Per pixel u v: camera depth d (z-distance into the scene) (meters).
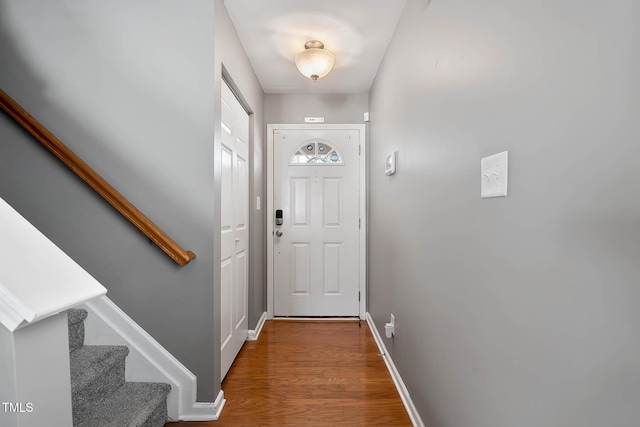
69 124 1.65
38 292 0.57
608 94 0.55
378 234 2.67
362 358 2.36
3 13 1.66
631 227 0.52
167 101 1.66
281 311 3.21
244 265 2.58
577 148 0.62
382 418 1.68
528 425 0.77
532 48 0.75
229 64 1.97
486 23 0.95
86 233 1.64
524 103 0.78
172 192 1.66
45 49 1.66
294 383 2.01
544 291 0.71
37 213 1.64
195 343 1.66
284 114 3.19
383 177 2.48
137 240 1.65
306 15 1.98
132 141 1.66
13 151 1.64
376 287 2.75
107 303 1.62
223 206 2.04
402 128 1.93
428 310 1.46
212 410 1.65
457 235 1.16
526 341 0.78
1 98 1.57
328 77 2.87
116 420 1.32
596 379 0.58
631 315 0.52
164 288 1.65
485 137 0.96
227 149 2.10
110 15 1.66
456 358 1.17
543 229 0.71
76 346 1.54
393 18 2.02
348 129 3.19
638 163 0.50
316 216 3.21
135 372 1.62
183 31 1.66
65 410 0.66
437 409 1.35
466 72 1.09
